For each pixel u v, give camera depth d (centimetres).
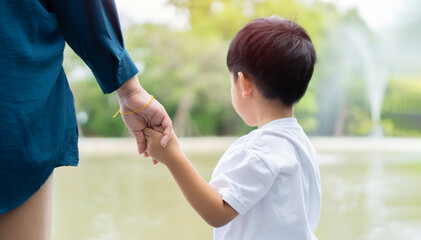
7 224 75
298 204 99
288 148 101
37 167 76
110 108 2033
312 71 109
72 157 86
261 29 107
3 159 71
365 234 314
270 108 107
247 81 108
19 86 73
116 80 90
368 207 410
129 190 528
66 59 1688
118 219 365
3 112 71
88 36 86
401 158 957
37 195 78
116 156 1087
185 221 357
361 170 730
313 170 105
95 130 2044
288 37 106
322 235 311
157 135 96
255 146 99
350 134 2052
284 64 104
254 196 94
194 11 2172
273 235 97
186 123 2052
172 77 2009
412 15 2047
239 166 96
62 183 591
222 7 2184
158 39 2017
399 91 2031
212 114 2067
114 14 89
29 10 76
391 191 505
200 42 2014
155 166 828
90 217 371
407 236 308
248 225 98
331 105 2067
